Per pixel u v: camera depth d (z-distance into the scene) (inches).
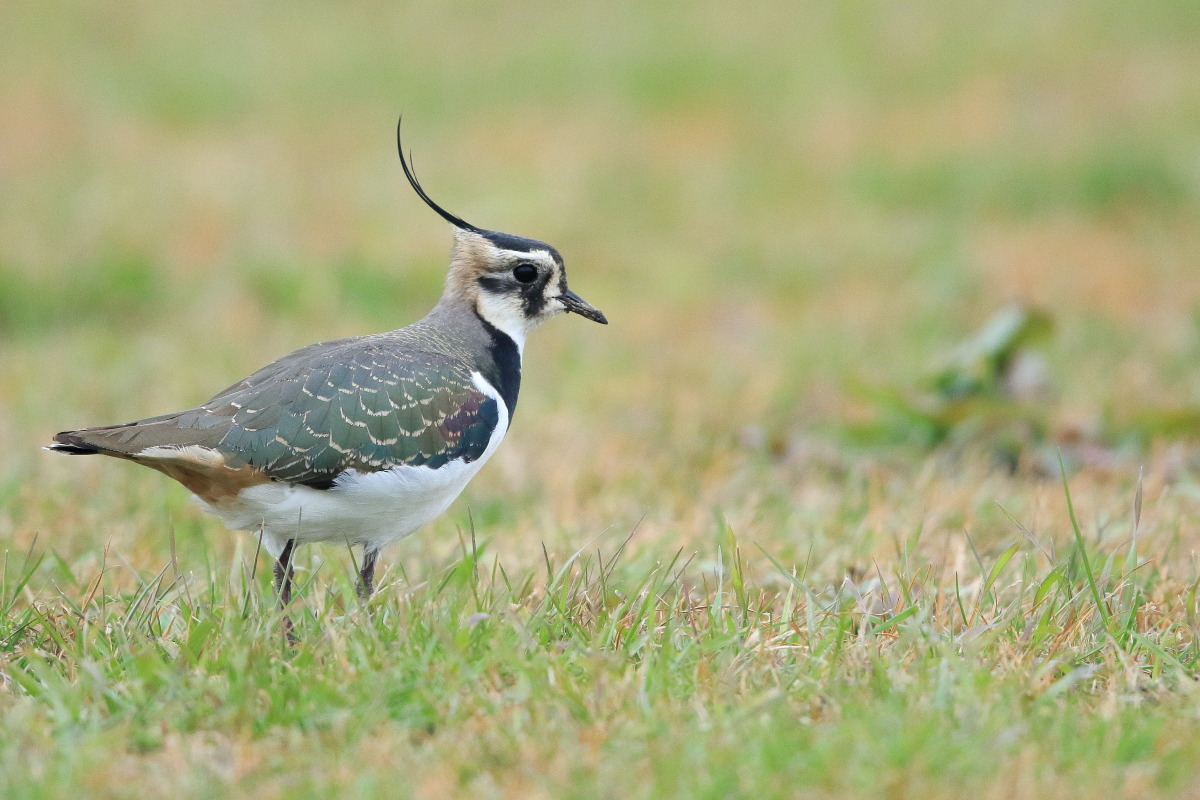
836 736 277.1
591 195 982.4
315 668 313.4
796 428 564.7
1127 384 615.8
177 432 343.6
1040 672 313.1
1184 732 283.6
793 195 998.4
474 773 275.1
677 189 1005.8
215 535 440.5
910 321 748.0
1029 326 567.5
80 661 313.1
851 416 582.9
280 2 1524.4
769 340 718.5
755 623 343.0
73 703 297.6
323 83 1272.1
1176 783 262.5
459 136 1129.4
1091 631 338.6
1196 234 887.7
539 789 265.6
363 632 325.1
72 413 570.6
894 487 482.9
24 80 1224.8
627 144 1104.2
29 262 778.2
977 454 520.4
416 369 364.8
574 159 1059.3
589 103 1219.9
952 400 543.2
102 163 1004.6
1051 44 1296.8
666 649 321.1
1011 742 276.5
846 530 440.8
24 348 681.0
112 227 844.0
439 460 362.3
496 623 334.0
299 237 849.5
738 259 867.4
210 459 339.9
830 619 348.5
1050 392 568.4
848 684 308.7
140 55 1331.2
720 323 755.4
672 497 482.9
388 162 1046.4
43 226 845.2
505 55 1347.2
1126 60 1237.1
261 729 292.5
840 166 1045.2
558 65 1311.5
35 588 392.5
